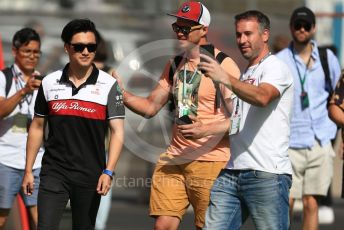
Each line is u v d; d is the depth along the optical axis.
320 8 52.84
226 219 21.80
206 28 23.36
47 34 60.38
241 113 21.45
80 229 22.28
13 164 26.53
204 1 59.16
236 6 59.81
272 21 47.47
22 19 63.91
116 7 85.19
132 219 39.25
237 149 21.52
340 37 50.28
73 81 22.02
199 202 23.48
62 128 21.92
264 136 21.25
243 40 21.56
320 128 29.52
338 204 45.75
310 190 29.58
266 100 20.50
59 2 89.19
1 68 29.72
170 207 23.47
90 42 21.72
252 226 37.03
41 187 22.06
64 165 21.98
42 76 25.77
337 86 25.33
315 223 29.69
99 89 21.97
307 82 29.52
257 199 21.25
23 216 27.61
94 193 22.14
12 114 26.39
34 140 22.53
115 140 22.09
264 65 21.33
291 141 29.58
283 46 35.53
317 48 29.80
